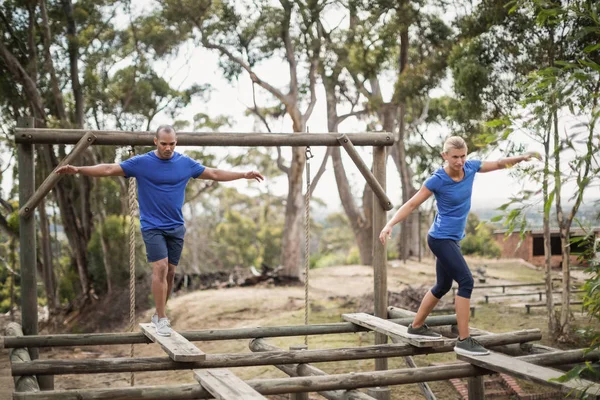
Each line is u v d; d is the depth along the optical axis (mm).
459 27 19719
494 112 15930
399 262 29109
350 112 30922
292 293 21656
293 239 26516
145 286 22984
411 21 24422
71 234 24375
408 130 30547
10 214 24844
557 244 25953
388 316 8562
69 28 24594
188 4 23734
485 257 29203
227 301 20453
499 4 15102
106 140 7312
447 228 5789
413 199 5797
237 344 15836
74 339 6832
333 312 17953
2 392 11359
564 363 5816
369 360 13125
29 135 7238
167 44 24766
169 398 5457
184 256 51906
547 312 14234
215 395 5082
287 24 24422
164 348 5738
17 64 20969
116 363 5875
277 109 29328
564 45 13570
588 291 4988
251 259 52469
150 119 25953
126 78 25078
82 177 24422
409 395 11180
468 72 15445
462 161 5617
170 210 6340
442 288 6012
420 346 6016
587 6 4797
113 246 23312
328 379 5832
